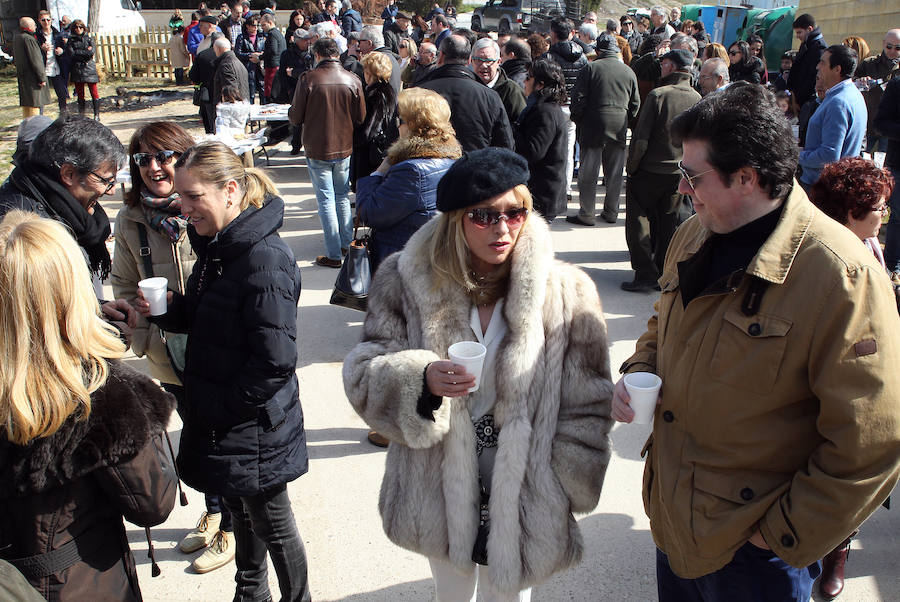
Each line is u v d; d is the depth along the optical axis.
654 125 5.21
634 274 6.19
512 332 1.86
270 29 13.20
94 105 13.91
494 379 1.90
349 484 3.51
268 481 2.28
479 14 20.12
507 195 1.78
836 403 1.45
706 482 1.65
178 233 2.77
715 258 1.67
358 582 2.89
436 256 1.92
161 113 14.27
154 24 23.92
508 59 7.94
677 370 1.69
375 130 6.27
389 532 2.03
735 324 1.56
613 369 4.57
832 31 14.73
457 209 1.80
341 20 15.41
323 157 6.00
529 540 1.88
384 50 8.93
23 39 12.70
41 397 1.52
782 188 1.54
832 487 1.47
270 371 2.16
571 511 1.97
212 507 3.09
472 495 1.93
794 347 1.50
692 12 20.95
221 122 7.53
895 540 3.05
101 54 18.55
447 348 1.91
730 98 1.54
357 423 4.04
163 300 2.32
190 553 3.07
